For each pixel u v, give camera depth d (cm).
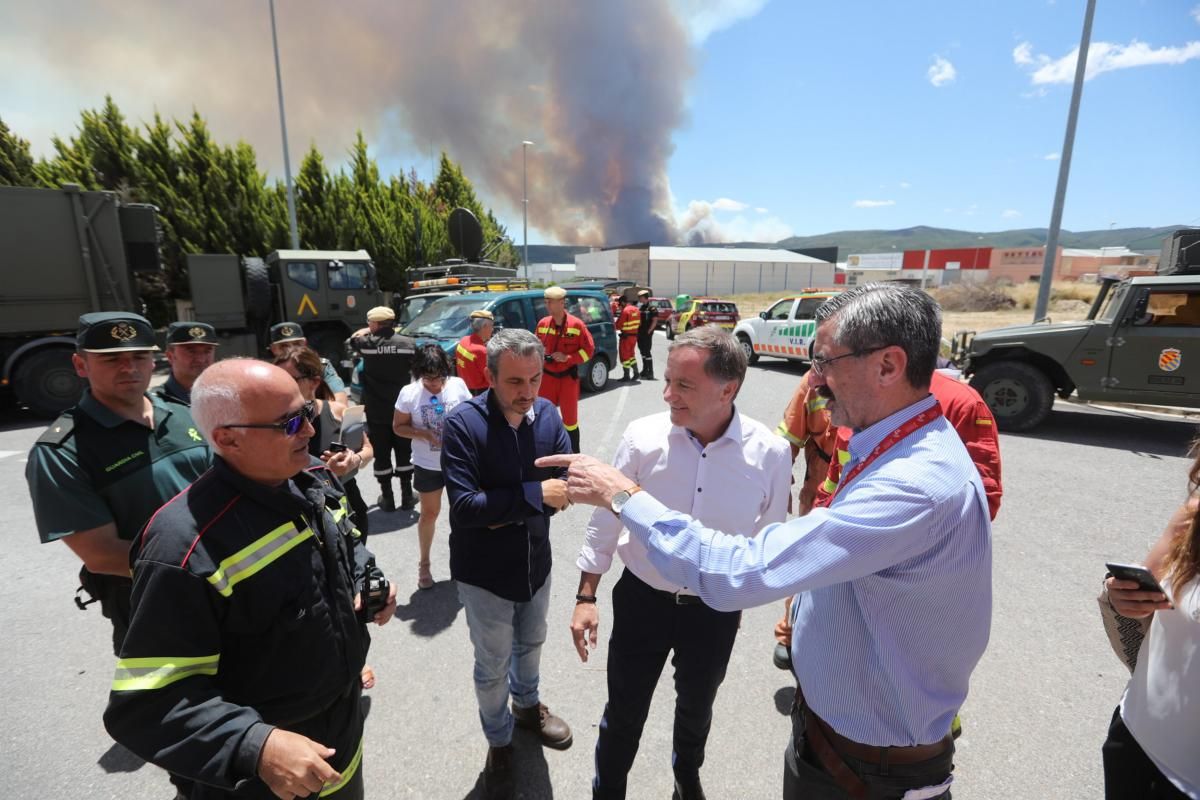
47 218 821
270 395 122
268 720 130
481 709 212
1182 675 122
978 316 2341
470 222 1566
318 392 345
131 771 225
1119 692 267
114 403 191
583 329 581
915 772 124
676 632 184
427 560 359
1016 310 2639
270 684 128
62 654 299
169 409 205
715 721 252
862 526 107
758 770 227
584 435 741
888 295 116
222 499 124
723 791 217
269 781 109
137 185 1627
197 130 1669
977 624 117
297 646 129
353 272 1209
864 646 121
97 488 184
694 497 181
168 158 1666
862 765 125
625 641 190
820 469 297
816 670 129
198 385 124
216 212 1675
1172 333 638
